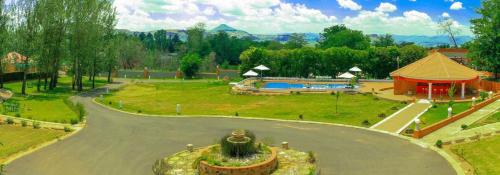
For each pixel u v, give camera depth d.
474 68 88.38
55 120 51.59
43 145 40.28
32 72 106.81
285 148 38.12
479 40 74.69
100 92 87.06
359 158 35.19
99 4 93.00
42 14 78.88
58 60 86.06
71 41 85.62
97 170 33.22
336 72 102.94
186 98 73.56
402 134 42.78
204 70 150.12
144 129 47.34
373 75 103.00
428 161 33.81
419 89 67.56
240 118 53.53
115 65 115.38
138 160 35.75
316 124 48.94
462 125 42.97
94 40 88.06
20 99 71.25
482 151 34.31
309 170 31.86
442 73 63.97
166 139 42.78
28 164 34.56
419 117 50.03
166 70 156.75
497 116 47.34
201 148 38.91
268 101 66.38
